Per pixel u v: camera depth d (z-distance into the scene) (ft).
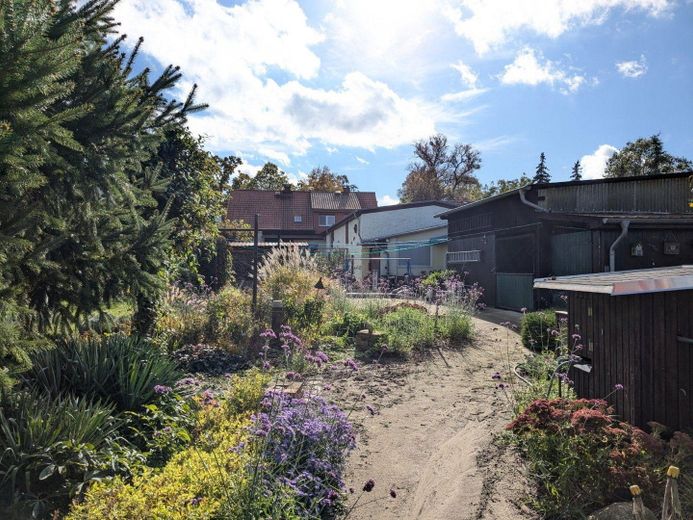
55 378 15.20
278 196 138.00
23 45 9.66
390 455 15.33
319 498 10.72
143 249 16.34
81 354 16.15
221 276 49.80
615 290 12.07
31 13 10.67
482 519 10.78
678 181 50.42
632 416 13.80
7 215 10.77
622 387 13.74
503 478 12.50
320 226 131.34
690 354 12.42
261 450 11.21
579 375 16.47
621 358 14.38
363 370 25.88
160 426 14.56
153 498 9.32
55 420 11.99
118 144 14.44
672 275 13.25
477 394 21.76
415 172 176.86
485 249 57.72
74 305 15.20
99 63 14.28
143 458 12.44
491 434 15.67
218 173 41.98
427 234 83.41
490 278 56.34
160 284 16.97
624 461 10.93
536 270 45.93
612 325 14.82
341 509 11.91
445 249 83.30
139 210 17.79
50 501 10.52
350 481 13.50
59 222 12.17
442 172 177.37
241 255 58.65
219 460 11.21
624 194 49.65
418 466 14.55
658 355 13.17
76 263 14.61
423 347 31.07
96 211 14.96
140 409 15.10
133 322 25.26
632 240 39.63
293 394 17.02
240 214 130.82
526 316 31.65
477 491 11.95
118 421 13.93
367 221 88.38
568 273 43.11
